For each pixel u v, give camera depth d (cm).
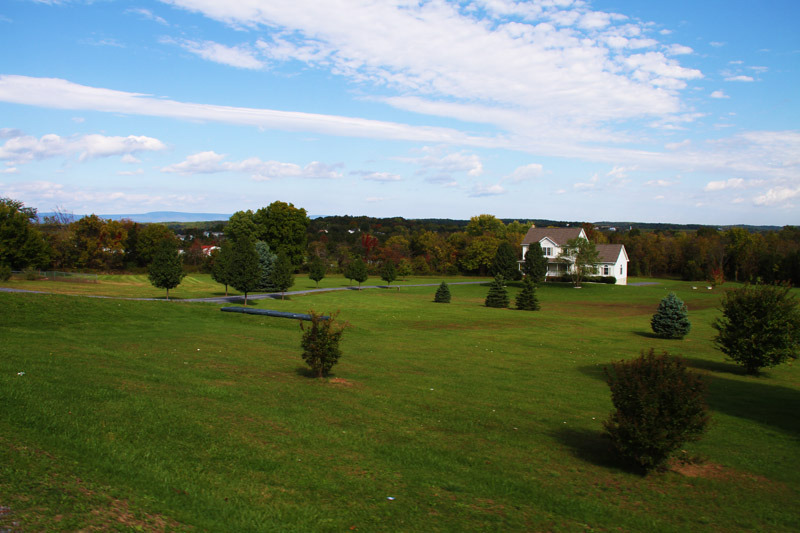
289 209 8962
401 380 1798
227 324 3120
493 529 730
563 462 1066
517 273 8200
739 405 1717
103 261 8538
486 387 1777
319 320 1741
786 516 858
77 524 577
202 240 12631
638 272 11550
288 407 1287
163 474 772
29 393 1059
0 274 5259
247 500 738
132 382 1341
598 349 2897
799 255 8650
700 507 877
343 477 869
